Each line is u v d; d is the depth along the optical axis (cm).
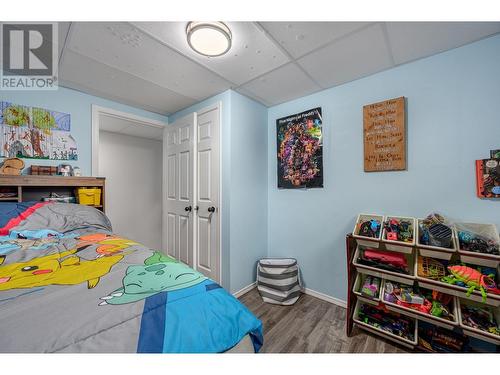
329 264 200
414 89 156
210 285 78
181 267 93
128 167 370
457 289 116
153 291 72
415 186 156
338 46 142
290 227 229
